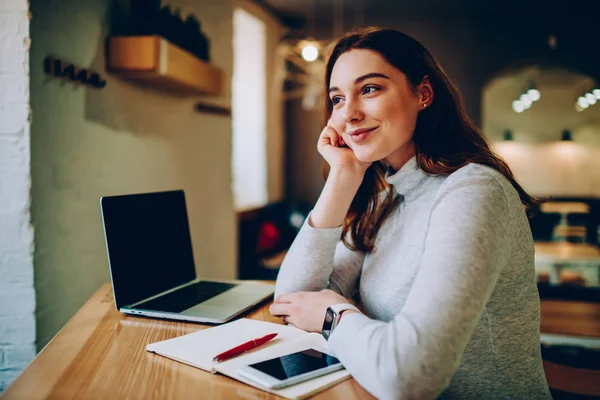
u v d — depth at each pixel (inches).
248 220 180.4
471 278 29.1
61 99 66.2
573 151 235.3
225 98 135.3
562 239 195.3
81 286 72.1
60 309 66.7
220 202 132.7
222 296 49.6
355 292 49.8
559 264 161.0
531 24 215.3
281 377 29.8
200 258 120.1
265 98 212.2
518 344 35.4
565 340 74.5
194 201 116.4
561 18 212.8
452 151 40.2
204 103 121.2
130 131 86.4
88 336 38.7
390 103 37.7
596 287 117.3
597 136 232.8
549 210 211.3
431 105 40.5
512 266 34.1
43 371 31.6
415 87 38.9
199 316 42.4
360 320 32.1
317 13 218.8
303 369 31.1
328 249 44.1
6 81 59.1
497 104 238.7
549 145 237.0
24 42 58.9
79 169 71.0
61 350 35.5
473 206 31.6
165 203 54.6
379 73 37.5
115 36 79.4
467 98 220.8
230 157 139.5
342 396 28.6
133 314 44.7
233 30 140.6
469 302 28.5
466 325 28.2
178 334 39.1
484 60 219.1
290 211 201.8
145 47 76.4
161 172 99.3
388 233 43.4
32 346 61.1
